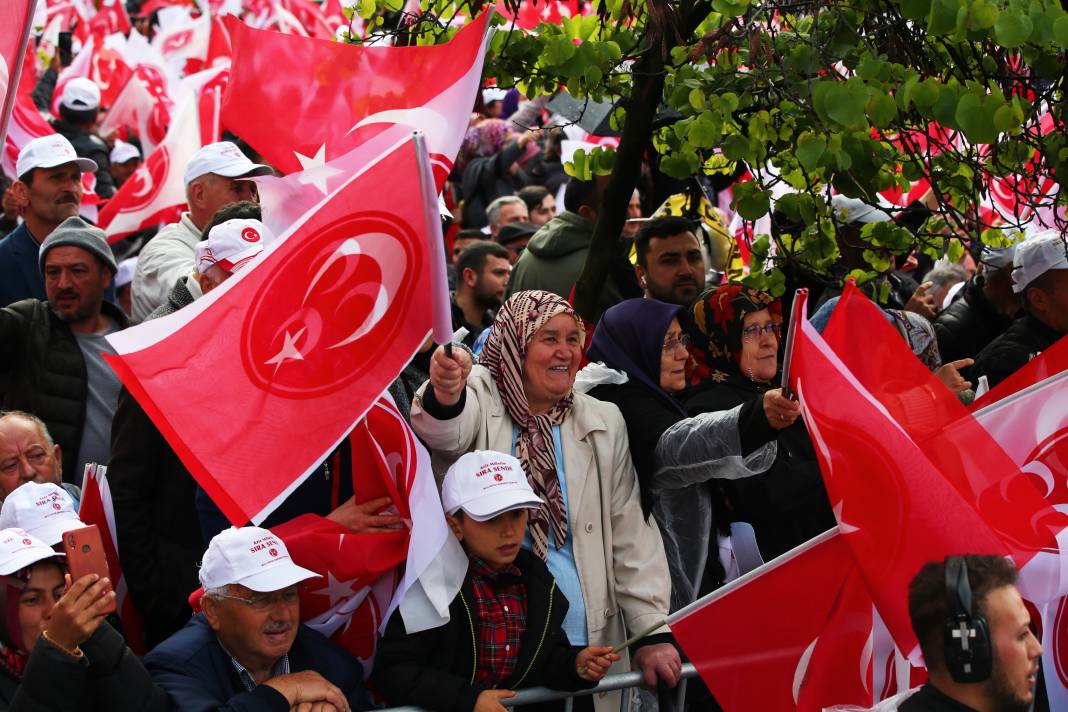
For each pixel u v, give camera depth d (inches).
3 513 140.9
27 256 225.8
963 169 174.4
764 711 139.3
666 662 149.6
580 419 155.4
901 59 150.8
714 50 152.4
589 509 152.6
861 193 150.8
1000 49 151.6
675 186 236.7
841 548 139.4
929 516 126.6
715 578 166.6
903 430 131.0
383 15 179.3
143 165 293.4
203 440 124.0
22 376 189.5
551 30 169.3
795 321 132.2
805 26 159.6
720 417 147.6
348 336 129.6
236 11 447.2
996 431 149.0
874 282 196.1
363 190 128.7
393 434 141.9
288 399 127.4
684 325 169.5
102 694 122.0
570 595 150.3
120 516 150.4
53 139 227.0
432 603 139.3
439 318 126.5
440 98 144.2
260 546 132.9
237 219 162.7
